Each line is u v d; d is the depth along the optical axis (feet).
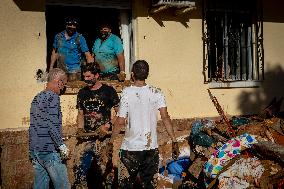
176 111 22.17
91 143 16.87
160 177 18.17
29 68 18.74
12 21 18.43
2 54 18.24
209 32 23.54
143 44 21.35
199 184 17.97
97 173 17.34
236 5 24.17
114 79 20.33
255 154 16.80
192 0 20.58
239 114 23.97
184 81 22.41
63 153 13.91
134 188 16.25
